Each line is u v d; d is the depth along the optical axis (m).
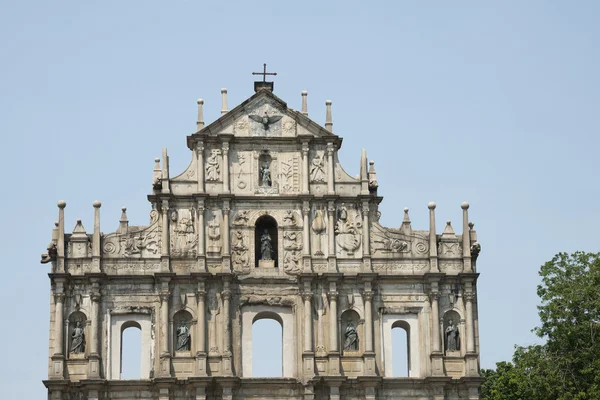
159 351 110.25
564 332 116.38
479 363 111.75
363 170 115.44
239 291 112.19
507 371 133.50
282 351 111.81
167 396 108.62
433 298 112.62
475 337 112.31
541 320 118.12
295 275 112.94
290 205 114.62
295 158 115.75
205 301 111.38
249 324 111.75
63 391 108.69
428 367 111.44
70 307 110.94
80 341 110.31
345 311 112.50
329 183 114.81
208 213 113.81
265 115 116.31
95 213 112.69
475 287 113.81
